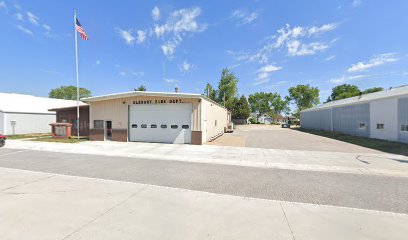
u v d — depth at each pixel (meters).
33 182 6.20
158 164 8.91
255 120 75.00
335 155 11.13
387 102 17.38
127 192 5.38
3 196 5.04
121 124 17.28
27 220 3.83
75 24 18.72
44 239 3.21
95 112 18.17
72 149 13.02
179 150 12.72
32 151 12.33
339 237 3.33
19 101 27.44
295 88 73.62
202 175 7.18
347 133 23.75
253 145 15.23
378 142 16.45
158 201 4.79
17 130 24.39
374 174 7.43
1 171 7.58
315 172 7.67
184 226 3.64
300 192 5.52
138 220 3.85
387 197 5.20
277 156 10.80
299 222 3.82
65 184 6.02
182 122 15.91
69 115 22.19
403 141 15.67
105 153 11.59
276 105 83.19
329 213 4.23
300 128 43.03
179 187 5.86
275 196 5.21
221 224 3.72
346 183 6.34
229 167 8.41
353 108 22.50
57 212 4.17
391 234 3.44
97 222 3.76
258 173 7.49
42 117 27.00
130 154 11.31
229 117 38.94
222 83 57.12
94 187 5.76
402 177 7.05
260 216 4.05
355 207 4.57
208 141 17.77
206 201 4.82
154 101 16.45
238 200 4.90
